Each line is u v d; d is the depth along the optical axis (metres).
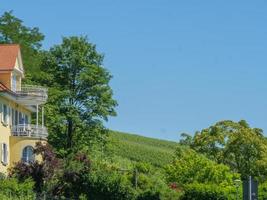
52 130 82.50
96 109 81.88
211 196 68.06
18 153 68.12
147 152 123.44
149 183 72.94
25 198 54.72
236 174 82.75
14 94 68.25
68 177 63.25
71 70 83.44
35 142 68.06
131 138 153.25
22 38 96.69
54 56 84.12
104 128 83.19
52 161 62.97
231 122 100.50
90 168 64.94
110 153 84.50
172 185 78.50
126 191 65.56
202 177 82.19
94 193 64.25
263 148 97.94
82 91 82.81
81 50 83.44
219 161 99.06
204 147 100.88
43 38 97.81
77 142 82.81
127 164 102.25
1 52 70.25
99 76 82.69
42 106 73.94
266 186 68.25
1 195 52.31
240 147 98.12
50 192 61.62
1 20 97.44
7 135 67.38
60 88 83.31
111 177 65.25
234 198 67.31
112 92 83.06
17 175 61.84
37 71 90.19
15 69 69.25
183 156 88.19
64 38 84.06
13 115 69.88
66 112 81.56
